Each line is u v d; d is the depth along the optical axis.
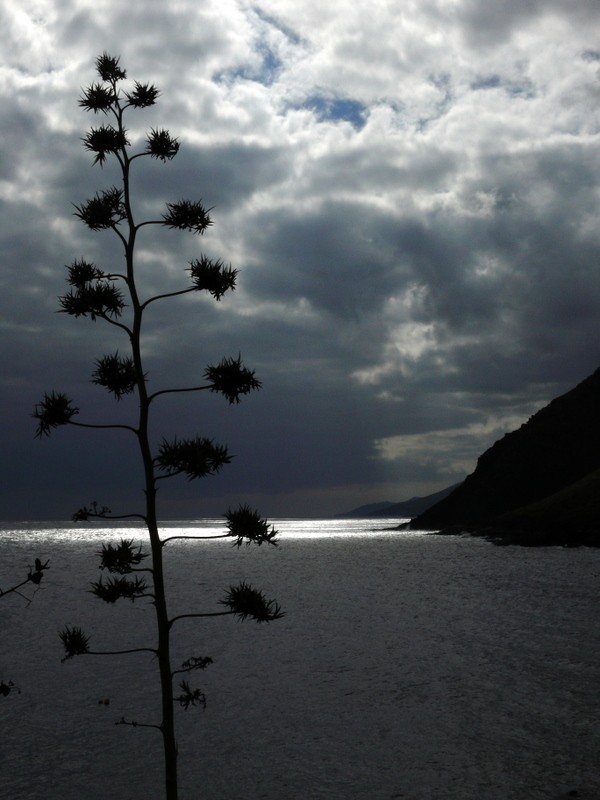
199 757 15.70
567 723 16.89
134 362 7.01
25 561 82.94
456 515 164.00
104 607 41.81
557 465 152.38
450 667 23.23
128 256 7.16
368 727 17.34
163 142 7.28
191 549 135.00
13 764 15.34
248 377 6.71
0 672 24.20
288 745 16.28
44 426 6.66
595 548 89.44
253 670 24.00
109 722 18.33
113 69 7.32
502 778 13.78
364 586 53.16
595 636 27.66
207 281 6.98
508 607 37.72
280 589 52.31
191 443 6.67
